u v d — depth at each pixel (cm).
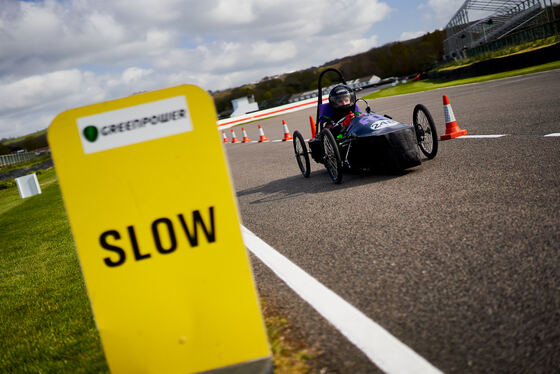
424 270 282
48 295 445
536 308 213
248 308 200
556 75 1511
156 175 195
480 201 392
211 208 197
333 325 236
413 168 596
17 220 1191
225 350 200
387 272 291
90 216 195
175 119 195
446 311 228
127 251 197
